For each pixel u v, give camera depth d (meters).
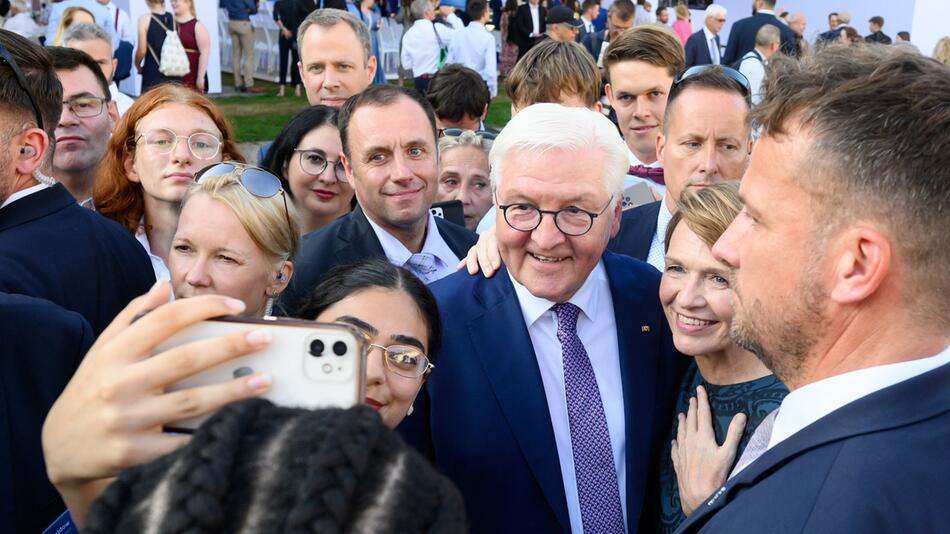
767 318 1.29
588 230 2.01
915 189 1.12
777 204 1.24
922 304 1.17
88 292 2.22
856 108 1.16
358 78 4.70
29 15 12.77
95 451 0.80
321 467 0.63
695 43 12.56
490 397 2.05
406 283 1.96
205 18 14.40
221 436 0.66
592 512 2.06
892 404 1.15
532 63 4.29
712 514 1.31
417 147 2.99
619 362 2.19
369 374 1.80
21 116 1.99
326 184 3.64
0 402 1.49
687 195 2.03
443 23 12.05
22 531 1.50
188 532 0.61
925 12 12.27
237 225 2.22
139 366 0.80
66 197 2.30
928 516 1.06
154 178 2.88
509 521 2.01
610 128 2.08
